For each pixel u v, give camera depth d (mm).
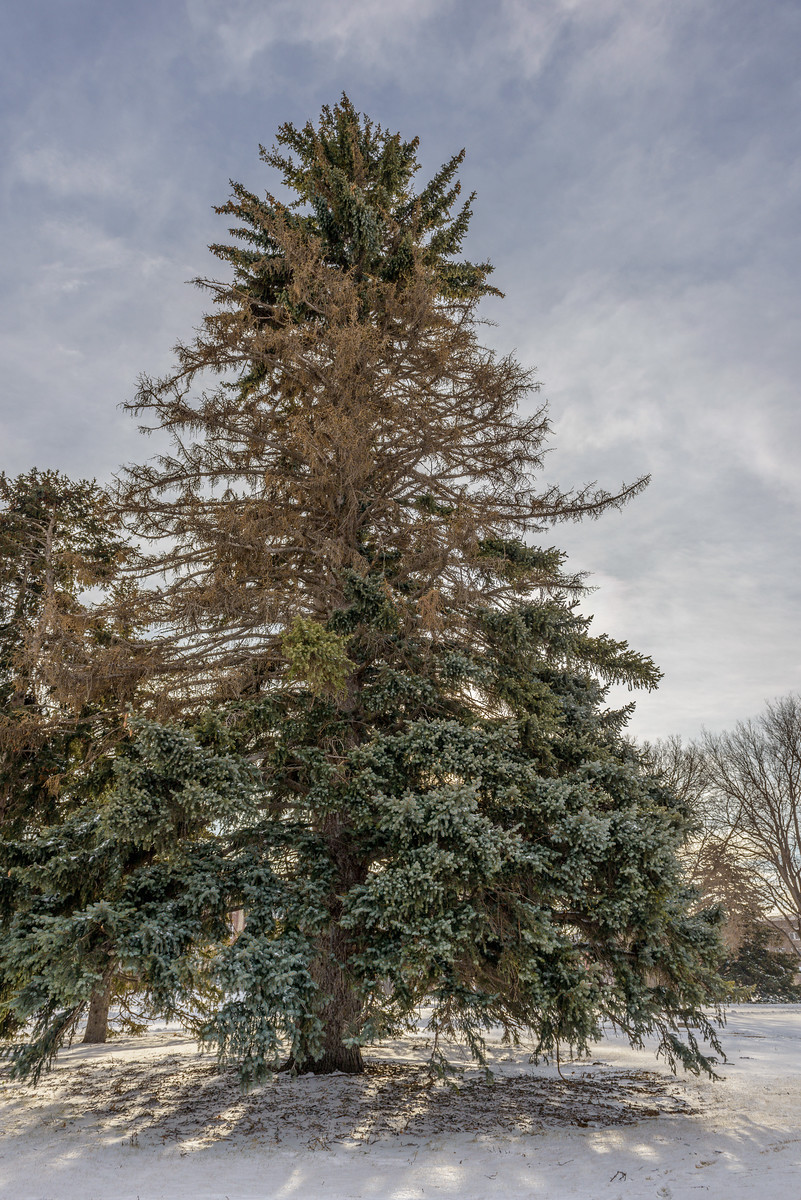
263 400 13641
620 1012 8602
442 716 10672
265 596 10914
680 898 9688
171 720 10461
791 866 31078
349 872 9750
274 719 9789
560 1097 10055
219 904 8266
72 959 6984
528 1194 6301
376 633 10453
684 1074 12031
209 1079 10898
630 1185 6473
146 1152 7500
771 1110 9367
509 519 12797
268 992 7332
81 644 10539
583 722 11766
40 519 15609
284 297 13016
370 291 13234
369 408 11867
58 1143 7840
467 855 7617
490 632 11078
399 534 12352
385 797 8297
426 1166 7039
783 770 31922
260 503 11828
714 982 8867
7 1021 8523
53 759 11586
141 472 11672
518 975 7723
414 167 16703
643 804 9711
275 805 9984
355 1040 7559
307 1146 7645
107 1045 15898
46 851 8195
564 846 8695
